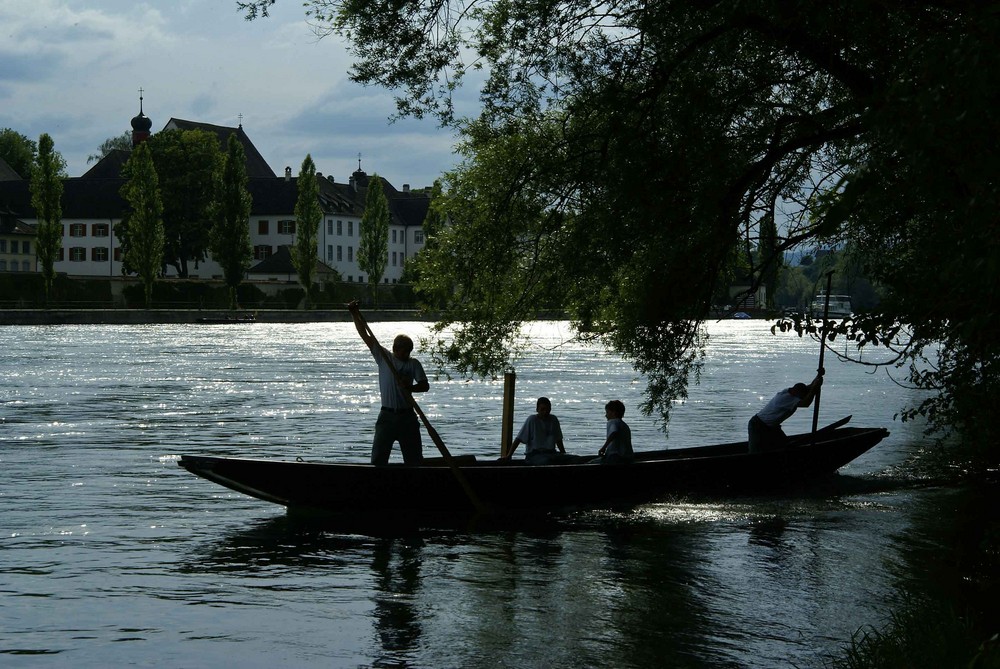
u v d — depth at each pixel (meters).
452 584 12.85
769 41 12.24
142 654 10.12
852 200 6.17
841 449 21.00
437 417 34.00
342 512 17.09
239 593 12.41
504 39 14.05
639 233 14.11
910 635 8.85
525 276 16.27
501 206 15.55
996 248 5.77
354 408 36.66
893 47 10.51
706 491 19.11
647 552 14.67
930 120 6.00
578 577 13.19
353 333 100.00
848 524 16.75
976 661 7.21
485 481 17.36
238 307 129.75
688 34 12.82
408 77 14.34
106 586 12.71
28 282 108.69
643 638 10.59
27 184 160.75
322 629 10.92
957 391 13.24
